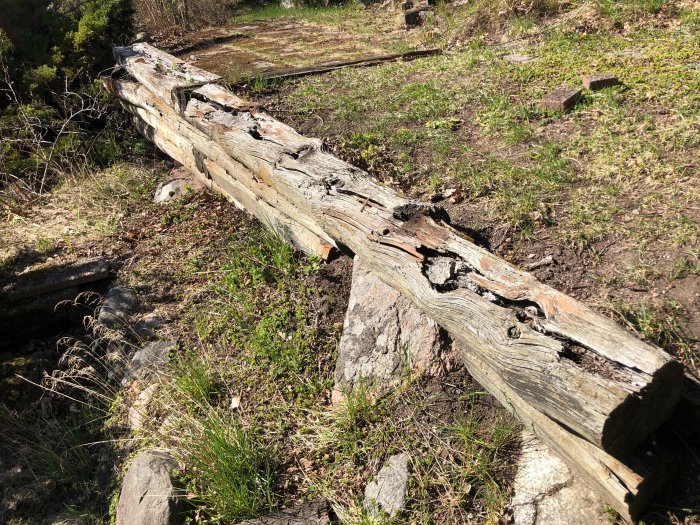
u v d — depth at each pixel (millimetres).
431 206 3713
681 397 2738
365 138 5910
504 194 4766
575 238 4195
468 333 3088
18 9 8992
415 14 10789
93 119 8297
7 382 5102
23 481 4523
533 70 6883
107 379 4832
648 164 4750
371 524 3133
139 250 5797
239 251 5207
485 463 3199
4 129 7637
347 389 3830
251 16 14320
